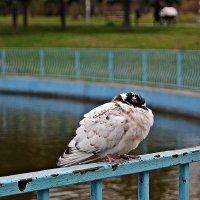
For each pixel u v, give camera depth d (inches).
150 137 514.9
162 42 1261.1
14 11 1556.3
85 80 856.9
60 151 455.2
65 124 600.1
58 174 113.9
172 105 665.6
